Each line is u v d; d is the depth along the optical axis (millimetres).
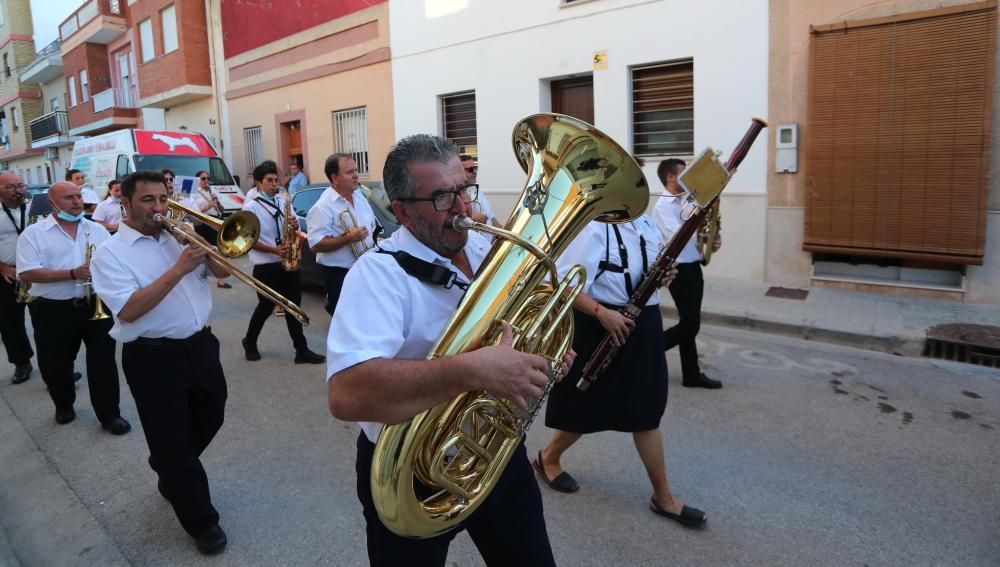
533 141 1713
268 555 2771
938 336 5254
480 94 9688
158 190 2732
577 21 8445
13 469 3662
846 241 6770
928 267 6566
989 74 5820
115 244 2734
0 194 4996
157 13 16453
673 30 7633
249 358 5566
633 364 2789
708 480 3283
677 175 4383
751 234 7402
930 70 6094
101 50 21469
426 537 1461
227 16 14773
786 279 7266
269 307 5461
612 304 2840
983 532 2785
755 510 3000
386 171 1522
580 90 8953
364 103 11633
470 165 4523
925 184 6266
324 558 2742
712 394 4453
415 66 10562
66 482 3486
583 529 2865
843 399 4324
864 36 6383
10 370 5629
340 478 3436
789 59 6902
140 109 19469
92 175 12984
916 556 2631
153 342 2721
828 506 3016
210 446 3852
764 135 7152
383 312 1440
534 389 1365
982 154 5945
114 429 4109
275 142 14062
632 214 1902
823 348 5473
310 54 12578
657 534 2818
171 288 2645
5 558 2807
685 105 7871
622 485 3252
